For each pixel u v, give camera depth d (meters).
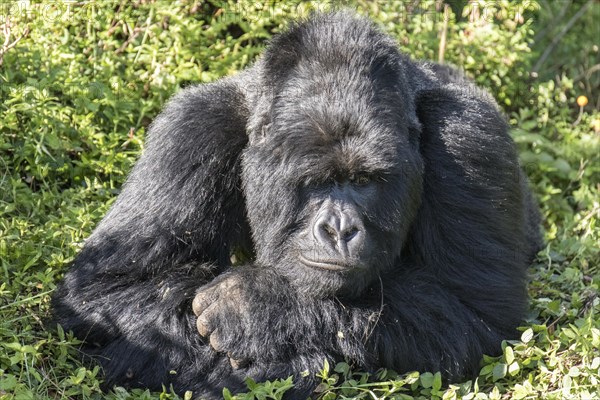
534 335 12.29
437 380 10.92
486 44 18.66
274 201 11.44
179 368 11.47
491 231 12.20
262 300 11.21
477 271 12.09
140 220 11.97
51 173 14.96
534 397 10.86
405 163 11.32
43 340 11.54
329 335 11.30
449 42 18.72
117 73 16.39
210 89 12.53
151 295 11.70
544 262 15.44
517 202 12.87
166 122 12.38
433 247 12.16
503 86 19.06
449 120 12.27
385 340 11.44
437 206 12.09
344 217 10.88
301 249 11.24
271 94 11.62
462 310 11.91
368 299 11.61
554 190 17.62
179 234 11.98
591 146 18.83
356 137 10.80
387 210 11.33
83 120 15.26
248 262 12.73
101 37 16.70
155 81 16.28
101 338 11.84
